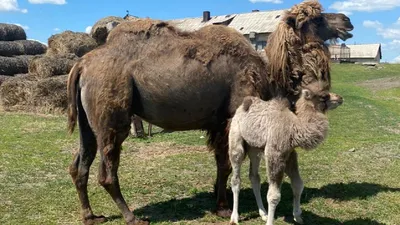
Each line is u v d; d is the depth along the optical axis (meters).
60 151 10.53
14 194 7.29
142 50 5.97
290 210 6.50
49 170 8.83
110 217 6.33
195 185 7.82
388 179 8.02
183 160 9.55
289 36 6.23
